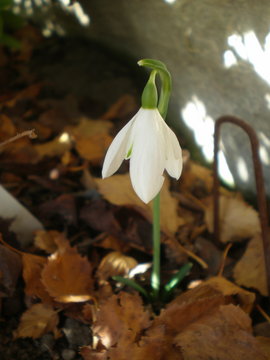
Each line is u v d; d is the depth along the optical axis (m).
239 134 0.19
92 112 0.25
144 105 0.11
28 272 0.16
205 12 0.17
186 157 0.21
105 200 0.19
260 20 0.15
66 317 0.16
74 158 0.22
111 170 0.12
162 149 0.11
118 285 0.17
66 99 0.25
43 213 0.19
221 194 0.20
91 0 0.23
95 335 0.15
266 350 0.14
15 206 0.17
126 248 0.18
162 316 0.15
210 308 0.15
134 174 0.11
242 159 0.19
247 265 0.17
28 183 0.21
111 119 0.25
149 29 0.21
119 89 0.25
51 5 0.26
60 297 0.15
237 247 0.18
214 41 0.18
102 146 0.22
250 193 0.20
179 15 0.18
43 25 0.28
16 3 0.28
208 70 0.19
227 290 0.15
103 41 0.25
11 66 0.27
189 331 0.14
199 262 0.18
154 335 0.14
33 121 0.24
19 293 0.16
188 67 0.20
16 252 0.16
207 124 0.20
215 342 0.14
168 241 0.18
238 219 0.18
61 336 0.15
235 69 0.17
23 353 0.15
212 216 0.19
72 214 0.19
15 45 0.25
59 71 0.26
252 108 0.18
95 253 0.18
